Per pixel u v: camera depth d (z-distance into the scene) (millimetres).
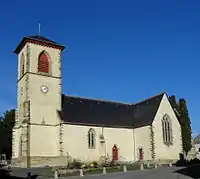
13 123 65875
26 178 30516
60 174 34250
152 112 51594
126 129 52406
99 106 53938
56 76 48844
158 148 49469
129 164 45688
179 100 64188
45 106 46688
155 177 27438
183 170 34719
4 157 63156
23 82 47781
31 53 47250
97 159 47375
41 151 44625
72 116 47719
